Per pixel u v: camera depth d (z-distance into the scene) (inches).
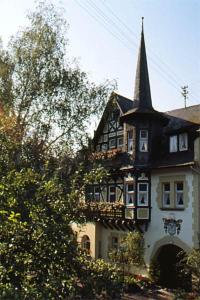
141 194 847.7
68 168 508.1
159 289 746.2
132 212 840.9
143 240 828.6
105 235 958.4
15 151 316.8
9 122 523.2
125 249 791.7
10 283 210.5
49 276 221.9
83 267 239.6
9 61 853.8
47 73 859.4
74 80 877.2
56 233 228.2
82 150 859.4
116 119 988.6
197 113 868.0
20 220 232.8
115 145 984.3
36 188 247.1
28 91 847.7
